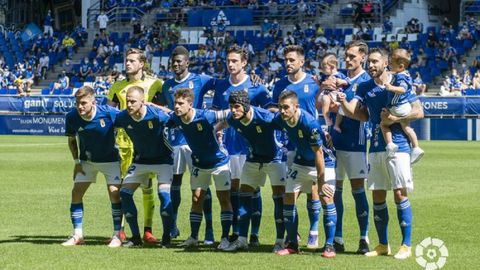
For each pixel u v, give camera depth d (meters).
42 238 13.30
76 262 11.05
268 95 13.73
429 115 46.16
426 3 63.94
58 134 49.59
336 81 12.62
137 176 12.72
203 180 12.66
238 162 13.65
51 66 63.47
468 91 49.47
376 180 11.85
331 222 11.69
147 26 64.69
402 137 11.66
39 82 62.09
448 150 36.94
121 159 13.95
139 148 12.71
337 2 62.81
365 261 11.29
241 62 13.62
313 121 11.46
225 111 12.31
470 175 25.17
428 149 37.66
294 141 11.79
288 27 62.12
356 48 12.78
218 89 13.92
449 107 45.84
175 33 61.69
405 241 11.65
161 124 12.45
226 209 12.59
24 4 72.31
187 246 12.62
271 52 58.34
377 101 11.79
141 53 14.31
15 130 50.34
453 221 15.28
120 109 14.28
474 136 45.50
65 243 12.62
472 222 15.15
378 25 59.31
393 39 57.62
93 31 65.94
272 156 12.31
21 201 18.30
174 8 64.69
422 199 18.98
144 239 13.14
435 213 16.45
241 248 12.33
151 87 14.27
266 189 21.27
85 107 12.51
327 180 11.81
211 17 63.22
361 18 60.56
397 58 11.62
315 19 62.53
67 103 49.47
